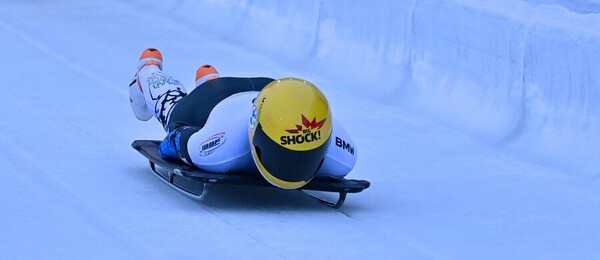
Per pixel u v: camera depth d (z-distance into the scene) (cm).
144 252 1173
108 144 1725
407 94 2144
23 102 1998
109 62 2461
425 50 2162
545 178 1661
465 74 2045
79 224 1269
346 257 1202
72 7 3209
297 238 1259
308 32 2545
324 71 2408
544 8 1894
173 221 1296
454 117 2005
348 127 1950
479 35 2008
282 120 1246
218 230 1269
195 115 1426
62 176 1498
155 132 1841
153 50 1641
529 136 1830
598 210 1494
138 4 3269
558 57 1817
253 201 1417
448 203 1490
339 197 1455
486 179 1642
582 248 1308
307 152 1259
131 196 1403
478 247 1288
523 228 1386
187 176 1316
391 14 2272
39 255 1148
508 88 1927
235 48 2686
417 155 1778
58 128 1812
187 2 3103
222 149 1320
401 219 1388
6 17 2994
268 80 1454
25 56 2470
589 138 1728
